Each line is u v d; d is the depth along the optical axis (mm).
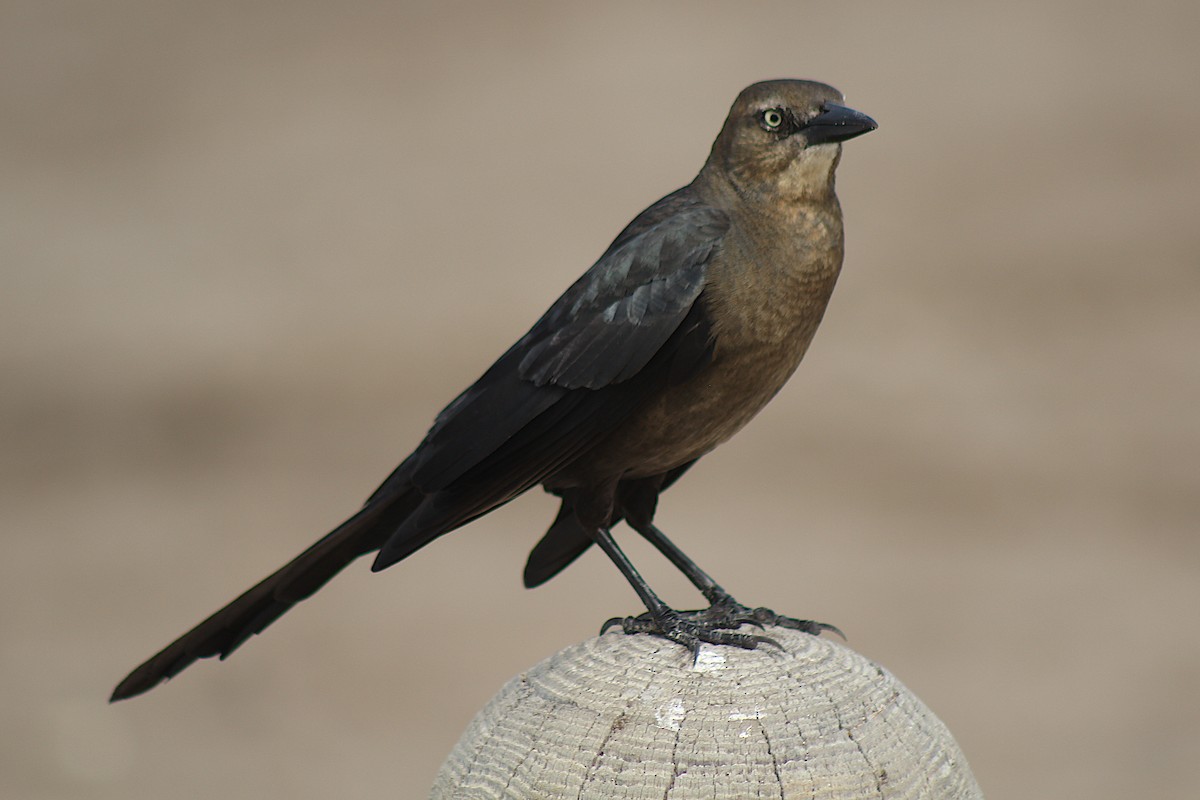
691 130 25656
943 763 3992
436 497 5551
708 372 5684
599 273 5742
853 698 3971
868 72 26906
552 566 6082
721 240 5734
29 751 11492
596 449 5730
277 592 5559
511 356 5730
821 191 5844
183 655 5371
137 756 11562
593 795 3854
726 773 3832
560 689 4059
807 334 5871
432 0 31734
